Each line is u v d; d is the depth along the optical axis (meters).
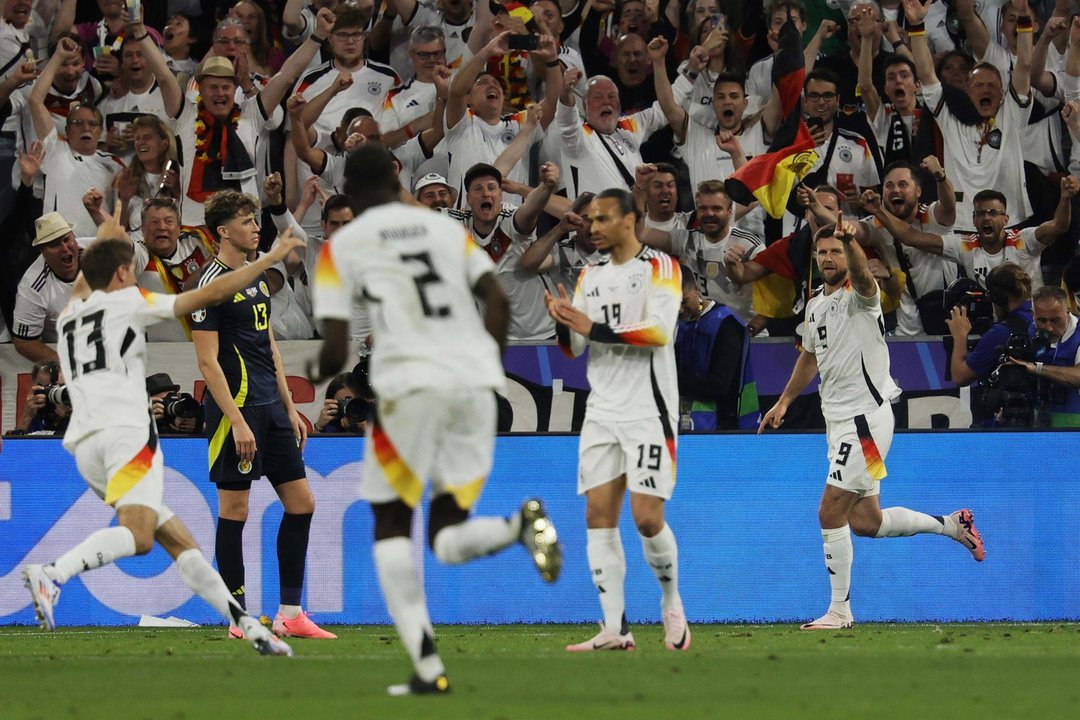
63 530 31.70
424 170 39.78
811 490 31.88
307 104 39.22
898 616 31.73
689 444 31.84
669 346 21.67
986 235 37.41
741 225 39.09
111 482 20.03
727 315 33.62
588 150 39.88
